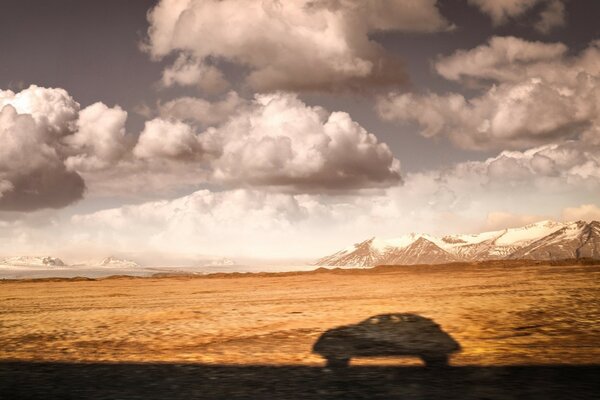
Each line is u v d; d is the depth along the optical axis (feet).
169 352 39.24
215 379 29.17
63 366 34.63
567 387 24.07
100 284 200.64
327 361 33.30
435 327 45.11
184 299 101.40
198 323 56.18
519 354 32.63
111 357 37.76
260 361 34.30
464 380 26.32
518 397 22.68
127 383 28.78
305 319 56.03
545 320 47.21
